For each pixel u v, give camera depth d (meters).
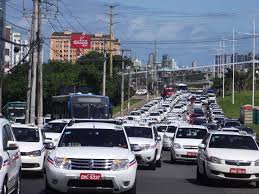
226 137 20.75
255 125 80.19
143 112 94.25
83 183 13.77
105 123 16.53
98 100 42.41
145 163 25.20
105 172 13.74
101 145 15.28
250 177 18.81
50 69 105.38
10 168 12.98
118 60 124.75
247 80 173.62
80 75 99.62
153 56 146.38
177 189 18.33
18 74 92.31
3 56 66.00
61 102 45.78
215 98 142.75
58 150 14.52
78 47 88.12
